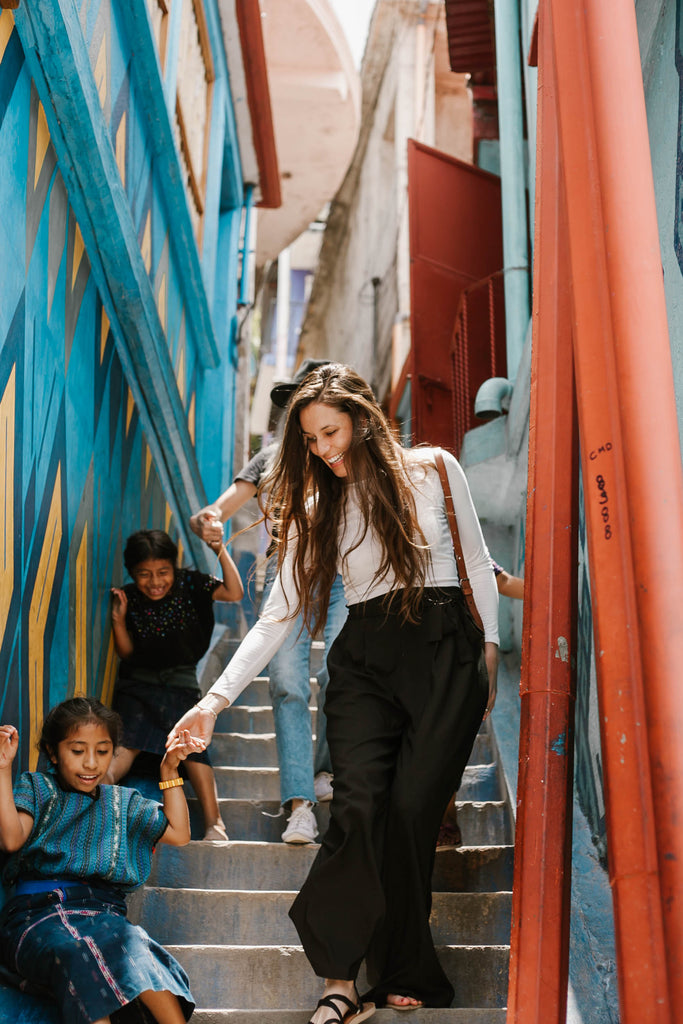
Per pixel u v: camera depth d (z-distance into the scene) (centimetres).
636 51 217
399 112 1208
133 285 379
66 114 304
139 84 429
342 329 1625
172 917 316
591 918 310
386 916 257
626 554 188
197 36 607
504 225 588
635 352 195
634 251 202
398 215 1173
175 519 532
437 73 1247
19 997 238
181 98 535
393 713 263
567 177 213
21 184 272
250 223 817
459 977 291
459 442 697
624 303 199
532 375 241
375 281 1345
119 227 350
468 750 262
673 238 259
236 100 734
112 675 385
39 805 257
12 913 246
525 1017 194
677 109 259
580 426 201
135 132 423
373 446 266
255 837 369
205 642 387
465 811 368
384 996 259
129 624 380
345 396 267
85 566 347
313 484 276
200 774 358
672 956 165
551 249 246
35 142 287
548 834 206
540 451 234
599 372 201
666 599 182
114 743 272
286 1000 291
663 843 170
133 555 379
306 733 365
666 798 172
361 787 251
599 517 193
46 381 297
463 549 274
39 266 290
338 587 395
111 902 254
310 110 1019
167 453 474
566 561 226
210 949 294
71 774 263
